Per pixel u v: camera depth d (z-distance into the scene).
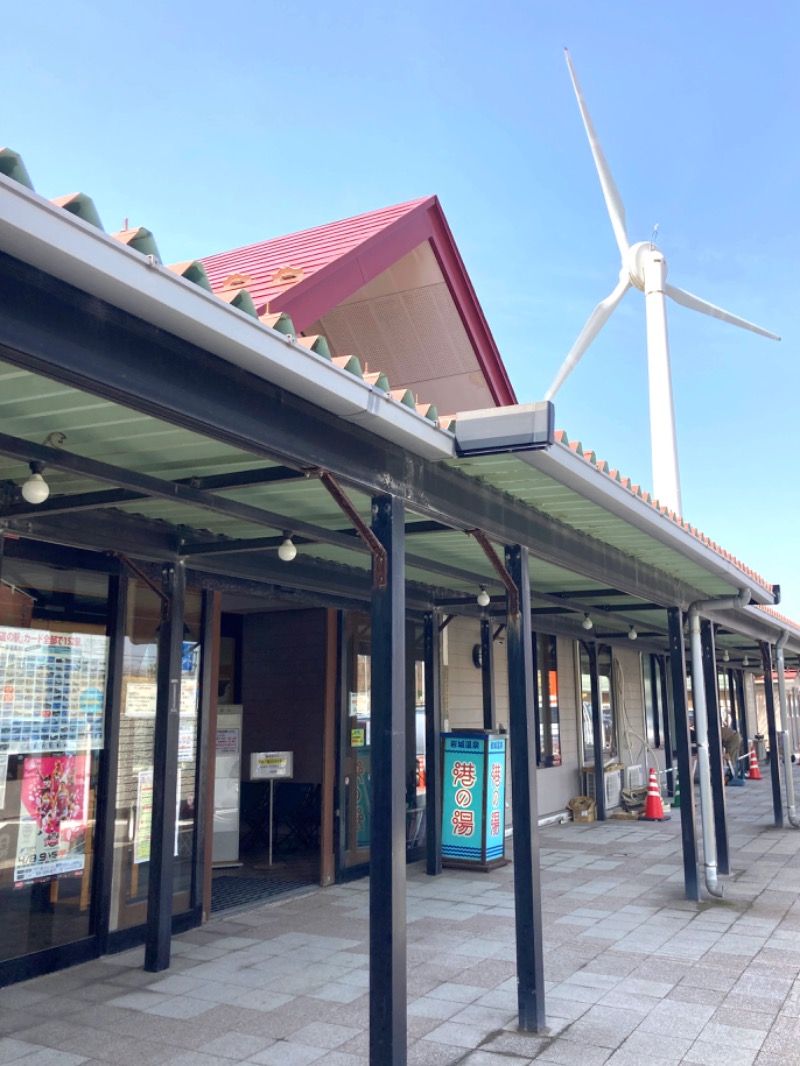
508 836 11.23
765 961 5.80
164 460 3.92
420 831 9.73
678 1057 4.22
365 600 8.84
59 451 3.51
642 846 10.65
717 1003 4.98
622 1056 4.24
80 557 5.89
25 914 5.48
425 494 4.18
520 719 5.01
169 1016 4.84
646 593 7.19
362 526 3.82
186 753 6.84
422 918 7.08
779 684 12.53
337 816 8.42
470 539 5.84
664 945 6.22
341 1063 4.21
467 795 9.28
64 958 5.66
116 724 6.13
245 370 3.08
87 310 2.47
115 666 6.14
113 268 2.23
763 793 16.92
